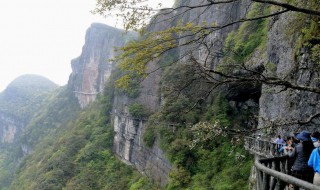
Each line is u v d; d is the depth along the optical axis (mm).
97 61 119000
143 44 8320
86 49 126938
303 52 15398
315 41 13148
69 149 62969
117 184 46812
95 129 66375
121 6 7996
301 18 13031
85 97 119438
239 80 8242
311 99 15133
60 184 54156
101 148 59688
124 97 58250
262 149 18297
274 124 9922
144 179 41438
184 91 23531
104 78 112812
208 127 9219
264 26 29625
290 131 16422
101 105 73688
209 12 35875
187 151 31625
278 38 20484
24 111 167750
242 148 28266
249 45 28750
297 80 16078
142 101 51625
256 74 8914
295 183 5207
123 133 55281
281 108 18531
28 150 119062
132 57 8602
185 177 30125
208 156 30516
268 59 22625
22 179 75312
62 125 112562
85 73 122438
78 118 93875
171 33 8461
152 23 8469
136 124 50219
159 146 37875
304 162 7594
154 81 49438
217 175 27844
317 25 12453
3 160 136500
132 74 8891
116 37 111938
